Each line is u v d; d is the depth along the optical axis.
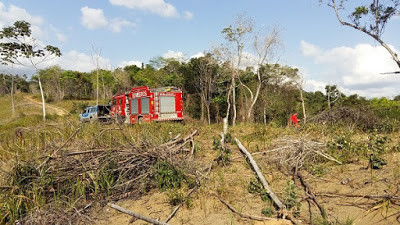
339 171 5.47
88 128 8.55
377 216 3.61
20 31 22.41
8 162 5.82
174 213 4.27
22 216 4.28
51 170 5.17
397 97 25.97
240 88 33.25
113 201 4.93
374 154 5.68
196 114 35.06
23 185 4.81
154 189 5.45
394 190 4.27
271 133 10.15
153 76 48.97
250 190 4.88
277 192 4.73
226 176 5.74
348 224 3.43
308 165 5.90
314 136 9.15
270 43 29.11
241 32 28.56
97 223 4.17
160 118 16.19
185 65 37.09
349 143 6.60
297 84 33.81
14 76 34.88
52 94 55.53
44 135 7.20
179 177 5.44
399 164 5.45
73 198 4.80
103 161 5.32
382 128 9.89
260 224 3.68
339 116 11.80
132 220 4.16
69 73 63.81
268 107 33.91
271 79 35.62
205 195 4.85
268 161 6.41
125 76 51.97
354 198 4.25
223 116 36.12
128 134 7.19
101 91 53.03
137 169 5.58
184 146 7.40
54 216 4.19
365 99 20.89
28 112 36.22
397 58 11.87
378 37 12.34
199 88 34.88
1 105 45.34
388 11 12.02
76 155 5.74
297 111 34.22
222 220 3.94
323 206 4.05
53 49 24.22
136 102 17.16
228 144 8.56
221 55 29.31
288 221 3.69
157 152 5.70
